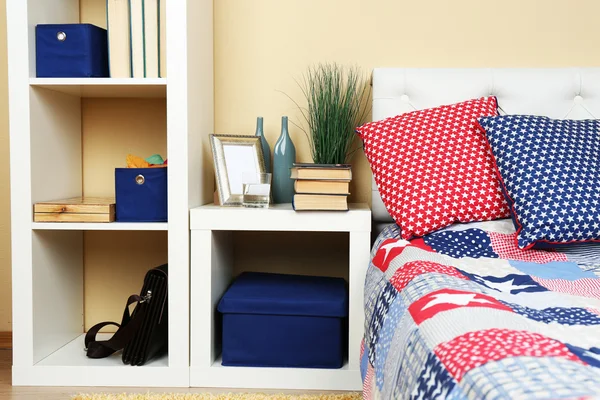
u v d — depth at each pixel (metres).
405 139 1.80
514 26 2.20
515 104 2.06
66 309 2.13
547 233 1.48
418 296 1.05
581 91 2.07
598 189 1.51
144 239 2.30
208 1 2.13
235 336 1.85
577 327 0.88
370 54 2.22
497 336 0.75
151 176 1.90
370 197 2.24
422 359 0.83
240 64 2.25
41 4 1.94
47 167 1.98
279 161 2.13
